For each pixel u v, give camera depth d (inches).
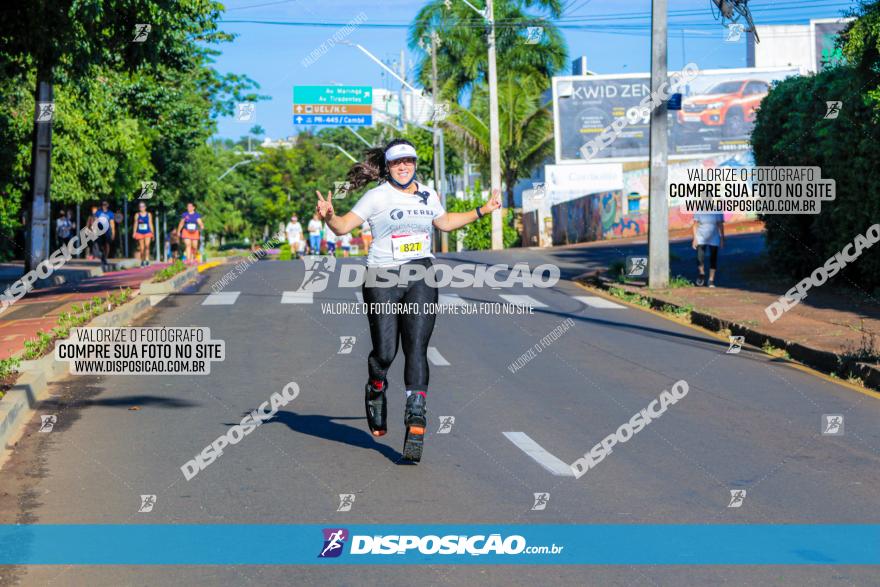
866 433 341.1
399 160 289.1
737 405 388.5
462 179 2829.7
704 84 1791.3
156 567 213.6
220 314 671.1
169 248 2129.7
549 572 209.6
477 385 429.7
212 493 267.4
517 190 2345.0
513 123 1956.2
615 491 269.6
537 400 398.0
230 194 3435.0
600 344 548.7
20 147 1106.1
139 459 303.0
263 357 501.0
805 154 741.3
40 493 268.2
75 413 369.4
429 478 281.9
